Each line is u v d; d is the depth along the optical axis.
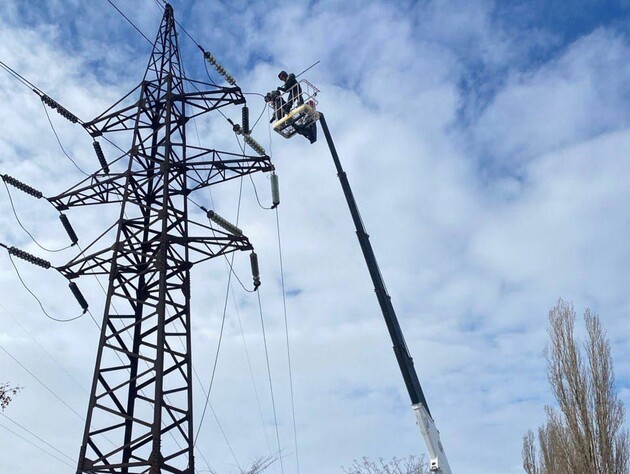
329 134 22.81
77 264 21.41
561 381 32.34
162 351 19.14
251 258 22.69
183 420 19.48
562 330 33.12
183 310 21.30
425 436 17.44
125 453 19.28
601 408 31.39
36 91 22.55
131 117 23.62
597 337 32.72
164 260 20.52
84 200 22.72
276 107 24.36
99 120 23.73
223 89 23.55
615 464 30.42
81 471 17.92
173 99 23.42
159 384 18.72
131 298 20.42
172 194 22.86
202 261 22.25
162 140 22.98
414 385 18.09
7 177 21.50
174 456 18.78
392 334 18.91
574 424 31.58
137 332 20.83
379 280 19.80
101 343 19.53
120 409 19.31
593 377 31.94
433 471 17.03
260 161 23.16
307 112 23.23
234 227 22.09
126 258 21.41
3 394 21.09
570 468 31.33
